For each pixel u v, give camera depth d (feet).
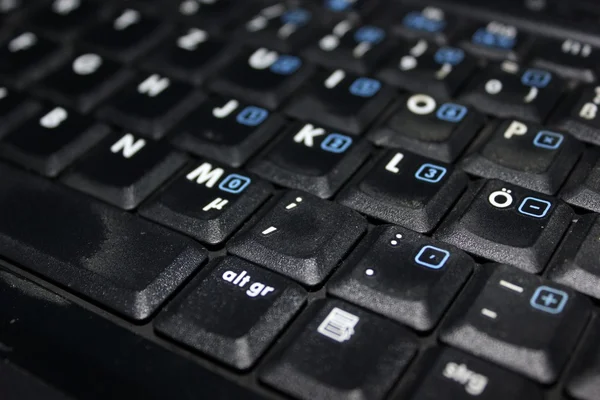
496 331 0.50
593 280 0.52
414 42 0.70
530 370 0.49
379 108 0.65
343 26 0.72
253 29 0.73
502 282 0.52
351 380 0.49
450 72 0.66
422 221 0.56
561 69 0.66
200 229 0.57
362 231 0.56
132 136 0.65
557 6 0.71
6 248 0.59
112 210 0.60
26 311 0.56
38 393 0.52
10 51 0.74
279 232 0.56
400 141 0.62
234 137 0.63
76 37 0.75
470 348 0.50
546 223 0.55
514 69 0.66
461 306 0.52
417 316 0.51
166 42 0.73
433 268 0.53
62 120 0.67
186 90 0.68
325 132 0.62
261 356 0.51
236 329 0.52
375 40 0.70
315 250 0.55
